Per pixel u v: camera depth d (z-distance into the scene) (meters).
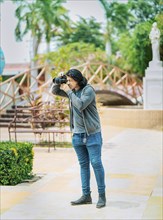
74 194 7.29
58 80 6.50
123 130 19.45
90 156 6.43
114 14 43.53
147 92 20.72
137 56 29.52
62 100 14.62
